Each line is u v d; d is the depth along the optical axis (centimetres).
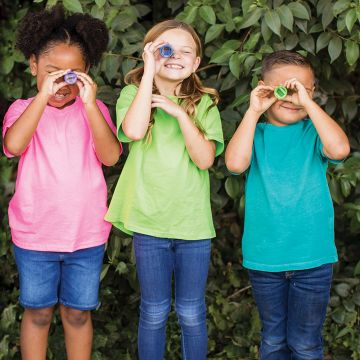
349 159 353
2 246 376
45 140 299
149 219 296
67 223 297
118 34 348
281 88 292
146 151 299
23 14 366
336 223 401
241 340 381
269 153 303
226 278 406
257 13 330
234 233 416
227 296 402
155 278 302
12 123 302
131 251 354
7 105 376
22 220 299
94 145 303
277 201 297
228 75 348
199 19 346
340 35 338
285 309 312
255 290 311
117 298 389
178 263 304
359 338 380
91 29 311
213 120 305
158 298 304
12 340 359
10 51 364
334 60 361
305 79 301
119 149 312
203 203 302
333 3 330
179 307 307
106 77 362
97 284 310
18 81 379
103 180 309
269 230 299
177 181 296
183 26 303
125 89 309
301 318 305
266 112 343
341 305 386
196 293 305
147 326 305
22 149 294
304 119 313
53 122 301
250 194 305
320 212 299
